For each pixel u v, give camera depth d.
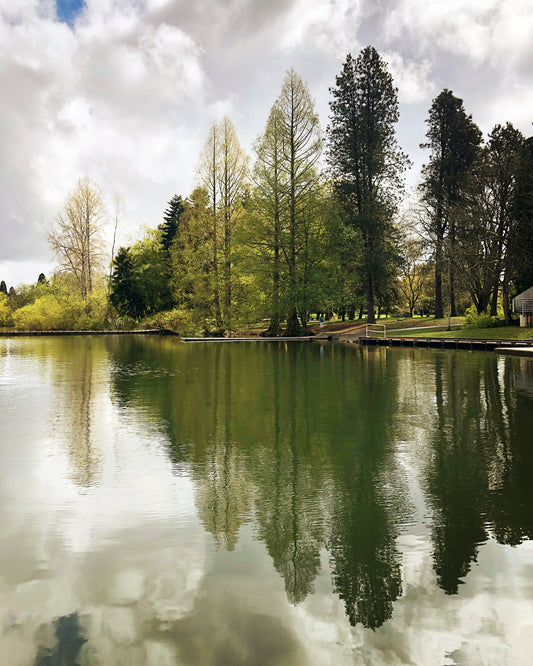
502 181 43.28
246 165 49.66
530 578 4.05
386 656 3.12
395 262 51.56
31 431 9.43
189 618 3.51
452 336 41.84
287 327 47.81
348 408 11.83
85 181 60.88
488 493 6.09
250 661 3.08
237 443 8.55
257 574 4.12
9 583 3.98
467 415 10.96
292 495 6.04
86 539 4.79
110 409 11.70
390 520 5.27
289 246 45.81
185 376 18.19
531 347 30.61
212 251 49.72
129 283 60.66
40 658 3.12
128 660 3.08
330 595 3.81
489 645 3.22
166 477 6.73
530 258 44.00
